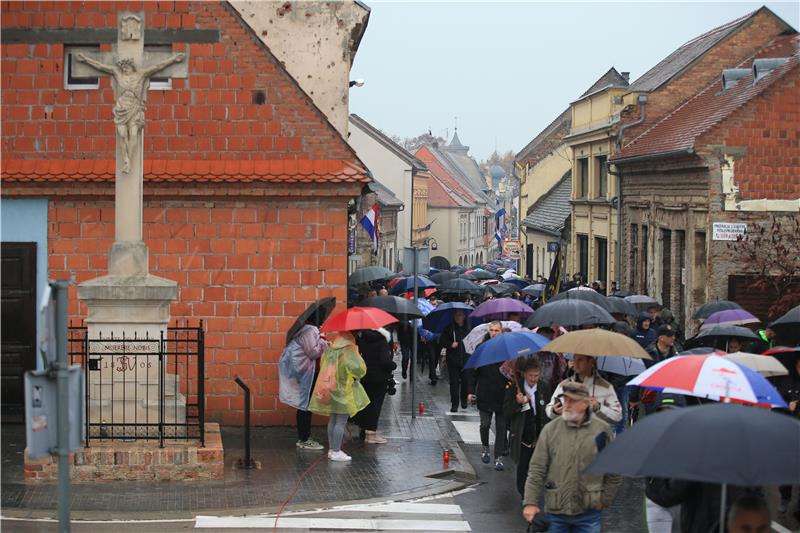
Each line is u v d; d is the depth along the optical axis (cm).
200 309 1981
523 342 1577
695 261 3259
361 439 1983
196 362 1977
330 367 1783
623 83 5491
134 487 1555
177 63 1661
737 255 3061
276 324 1988
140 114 1645
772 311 2862
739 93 3481
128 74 1647
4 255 1959
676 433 752
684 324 3384
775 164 3086
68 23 1953
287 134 1983
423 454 1869
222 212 1978
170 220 1972
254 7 2314
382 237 7488
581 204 5038
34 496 1487
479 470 1803
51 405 840
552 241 5962
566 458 1045
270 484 1612
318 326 1917
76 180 1927
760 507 763
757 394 1001
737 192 3081
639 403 1836
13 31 1952
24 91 1953
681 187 3378
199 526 1374
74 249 1964
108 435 1641
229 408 1989
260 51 1980
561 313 1667
